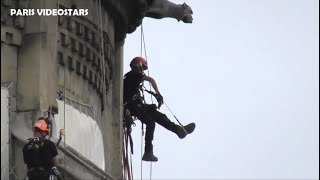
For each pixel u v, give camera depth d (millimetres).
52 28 54031
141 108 62219
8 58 53000
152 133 62125
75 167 52031
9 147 51469
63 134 51094
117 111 63250
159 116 62094
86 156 57781
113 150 63125
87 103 59062
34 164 47531
